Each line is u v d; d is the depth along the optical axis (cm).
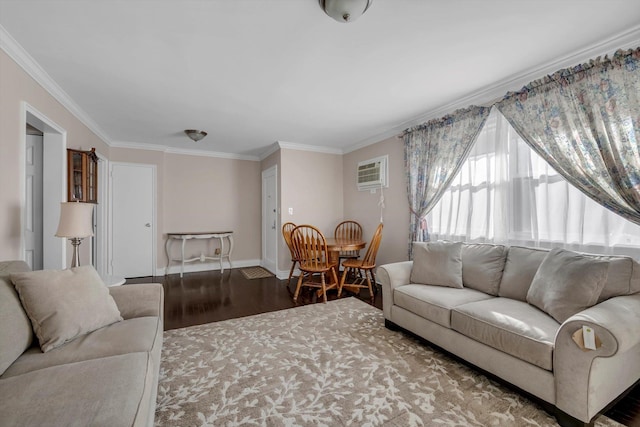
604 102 202
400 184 401
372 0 159
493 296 234
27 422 84
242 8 168
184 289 404
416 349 227
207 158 538
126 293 190
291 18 177
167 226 505
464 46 207
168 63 229
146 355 124
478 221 295
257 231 580
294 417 152
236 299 358
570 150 220
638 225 192
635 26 185
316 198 502
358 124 385
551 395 150
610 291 172
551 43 204
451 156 316
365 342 239
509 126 269
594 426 143
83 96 289
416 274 269
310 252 359
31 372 108
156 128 398
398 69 240
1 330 122
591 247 219
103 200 436
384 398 167
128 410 91
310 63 230
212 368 199
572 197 229
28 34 190
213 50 211
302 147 491
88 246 355
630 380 160
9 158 200
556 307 173
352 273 469
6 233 198
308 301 351
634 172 190
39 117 240
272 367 201
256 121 371
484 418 151
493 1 163
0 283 138
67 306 148
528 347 158
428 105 320
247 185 572
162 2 162
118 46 205
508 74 249
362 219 475
